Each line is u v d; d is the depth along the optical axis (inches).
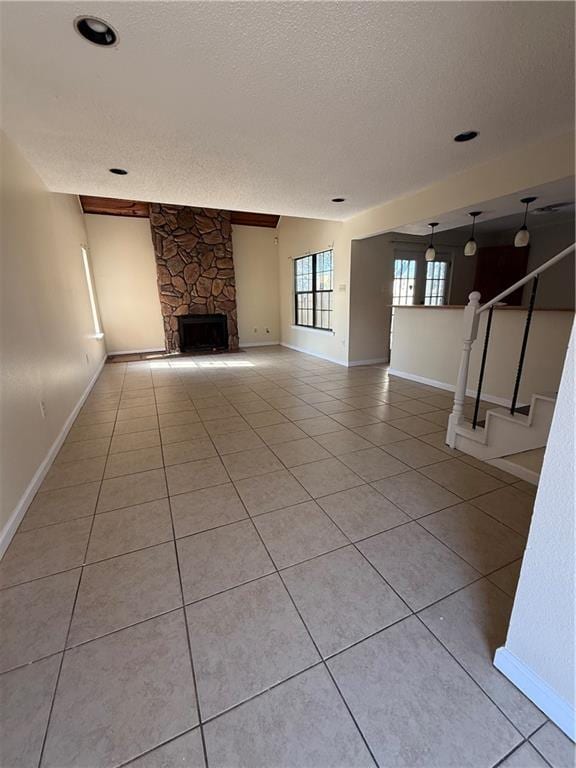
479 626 49.1
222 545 65.7
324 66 68.2
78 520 73.5
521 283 83.4
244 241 297.1
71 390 135.7
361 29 58.7
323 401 154.3
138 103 80.4
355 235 200.7
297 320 295.9
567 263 230.4
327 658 45.1
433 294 261.3
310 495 81.7
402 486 85.0
